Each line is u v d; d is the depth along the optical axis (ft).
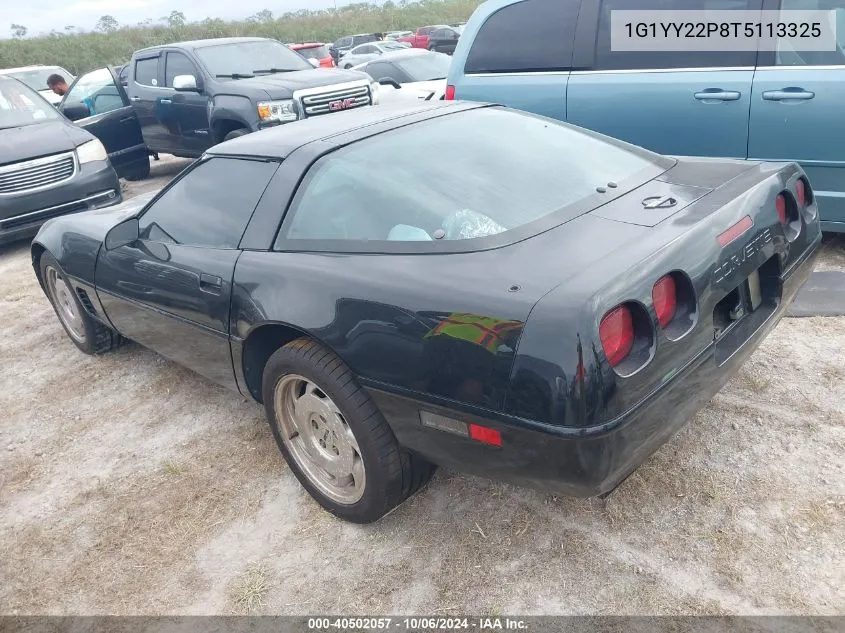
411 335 6.97
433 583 7.72
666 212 7.55
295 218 8.71
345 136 9.26
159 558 8.70
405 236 7.71
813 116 13.75
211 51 29.17
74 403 12.89
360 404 7.71
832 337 11.55
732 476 8.65
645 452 6.75
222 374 10.13
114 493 10.09
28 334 16.38
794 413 9.71
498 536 8.21
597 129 16.40
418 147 8.91
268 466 10.24
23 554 9.08
